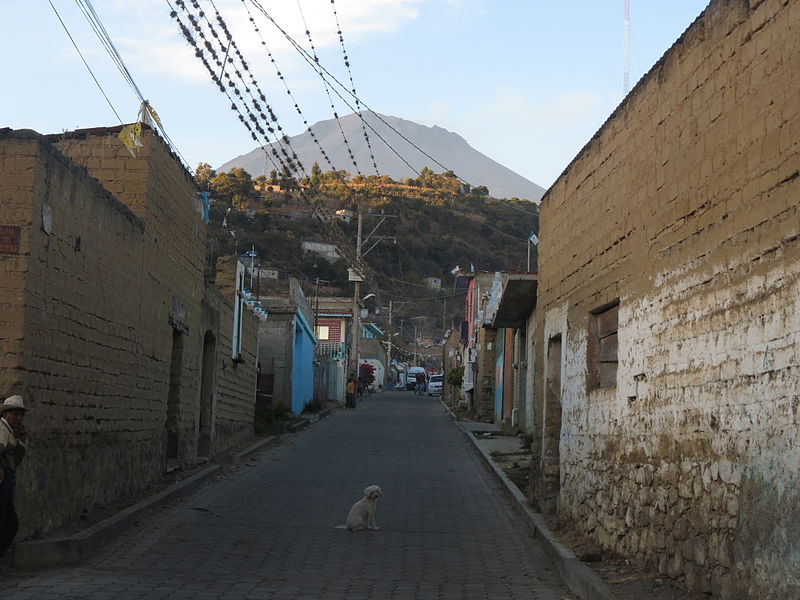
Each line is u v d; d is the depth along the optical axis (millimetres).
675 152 8273
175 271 16266
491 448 23422
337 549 11305
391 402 55781
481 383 36625
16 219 9727
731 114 7074
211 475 17672
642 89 9281
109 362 12562
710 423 7230
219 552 10828
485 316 31672
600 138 10844
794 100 6039
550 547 10969
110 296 12516
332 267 72062
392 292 77875
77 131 14312
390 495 16234
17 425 8805
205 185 55844
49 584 8633
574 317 11891
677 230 8141
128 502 13117
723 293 7066
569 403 11984
